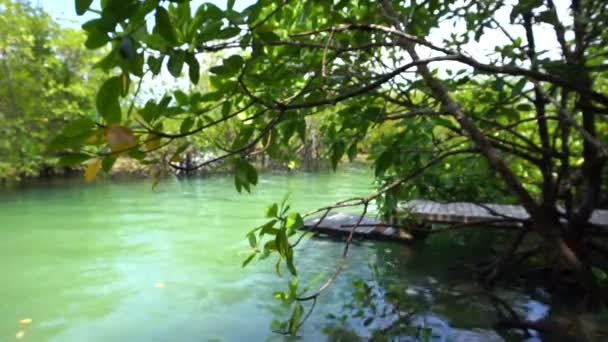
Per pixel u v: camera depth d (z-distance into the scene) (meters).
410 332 3.47
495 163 2.44
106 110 1.08
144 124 1.30
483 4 2.76
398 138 2.88
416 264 5.56
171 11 1.33
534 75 1.78
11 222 8.34
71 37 13.32
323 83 1.98
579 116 4.04
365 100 2.94
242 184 1.86
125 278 5.07
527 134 5.08
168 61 1.29
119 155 1.28
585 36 2.41
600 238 4.53
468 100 3.67
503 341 3.33
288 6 2.37
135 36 1.10
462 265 5.49
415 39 1.76
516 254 4.79
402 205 5.87
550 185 3.57
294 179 16.09
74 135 1.09
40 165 14.20
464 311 3.96
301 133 2.34
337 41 2.60
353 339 3.34
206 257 5.95
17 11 11.78
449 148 3.08
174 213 9.31
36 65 11.96
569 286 4.21
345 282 4.85
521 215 5.67
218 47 1.53
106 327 3.75
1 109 11.13
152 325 3.78
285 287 4.70
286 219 2.16
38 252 6.26
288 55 2.36
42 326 3.79
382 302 4.20
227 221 8.49
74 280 5.03
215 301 4.31
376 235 6.75
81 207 10.00
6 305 4.28
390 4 2.67
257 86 2.24
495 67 1.68
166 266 5.54
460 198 5.23
